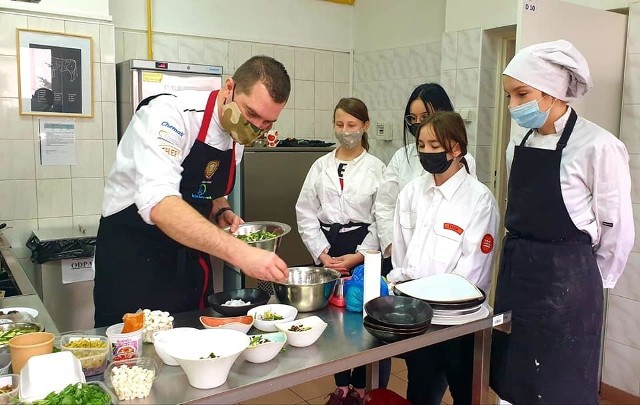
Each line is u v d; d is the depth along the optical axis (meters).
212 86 3.60
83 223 3.51
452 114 1.97
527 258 1.86
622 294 2.95
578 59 1.78
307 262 4.20
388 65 4.53
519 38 2.35
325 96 4.80
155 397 1.20
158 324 1.47
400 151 2.61
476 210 1.98
